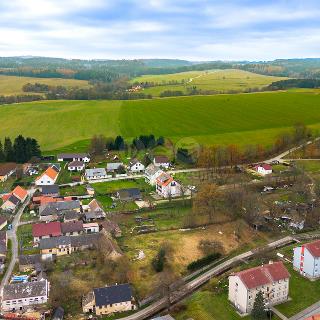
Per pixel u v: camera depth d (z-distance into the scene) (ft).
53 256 474.08
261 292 374.22
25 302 397.80
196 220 569.23
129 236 533.14
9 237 529.86
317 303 396.78
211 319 372.99
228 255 497.46
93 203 607.37
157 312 391.86
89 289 419.74
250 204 584.81
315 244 444.55
